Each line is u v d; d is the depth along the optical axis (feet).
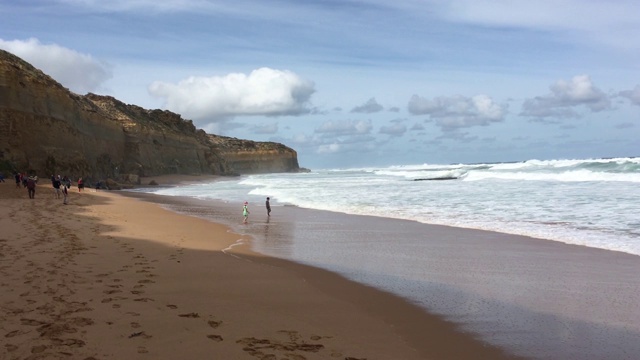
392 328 19.56
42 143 152.05
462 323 20.33
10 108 142.31
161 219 61.00
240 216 66.23
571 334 19.01
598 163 156.87
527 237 43.24
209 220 61.00
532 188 99.04
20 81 147.54
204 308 21.43
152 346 16.24
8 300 20.58
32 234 40.91
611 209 59.82
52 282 24.14
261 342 17.24
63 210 66.39
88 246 36.42
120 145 223.92
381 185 138.31
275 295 24.50
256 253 37.45
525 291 25.59
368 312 21.79
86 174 165.89
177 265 31.27
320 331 18.93
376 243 42.19
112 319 18.84
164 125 304.30
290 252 37.99
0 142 139.13
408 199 86.89
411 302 23.50
